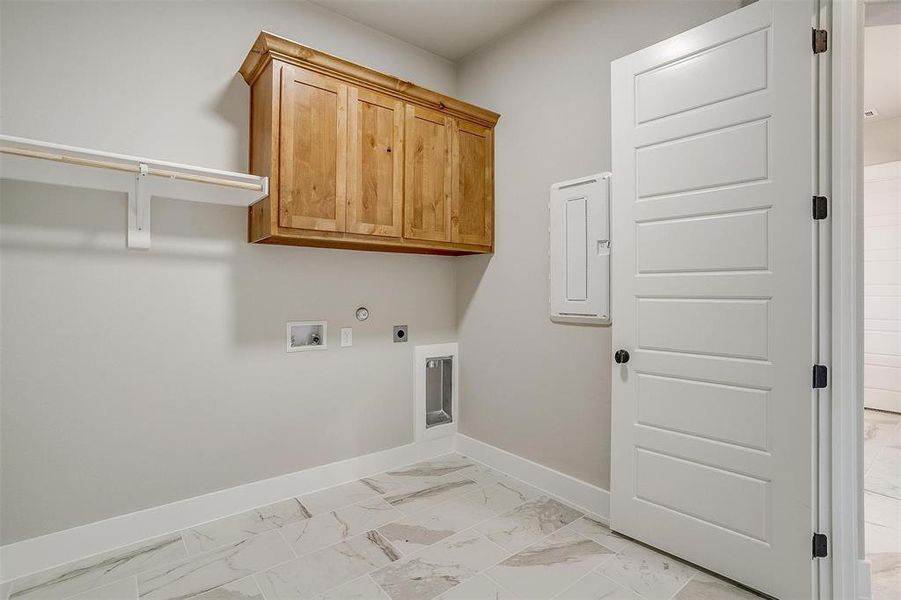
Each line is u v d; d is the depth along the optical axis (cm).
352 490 260
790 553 162
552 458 257
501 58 289
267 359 243
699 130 184
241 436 234
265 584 174
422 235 258
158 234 210
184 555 194
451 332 324
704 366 184
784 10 163
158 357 210
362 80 231
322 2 254
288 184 209
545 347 262
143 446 207
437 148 265
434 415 318
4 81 177
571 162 248
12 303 179
